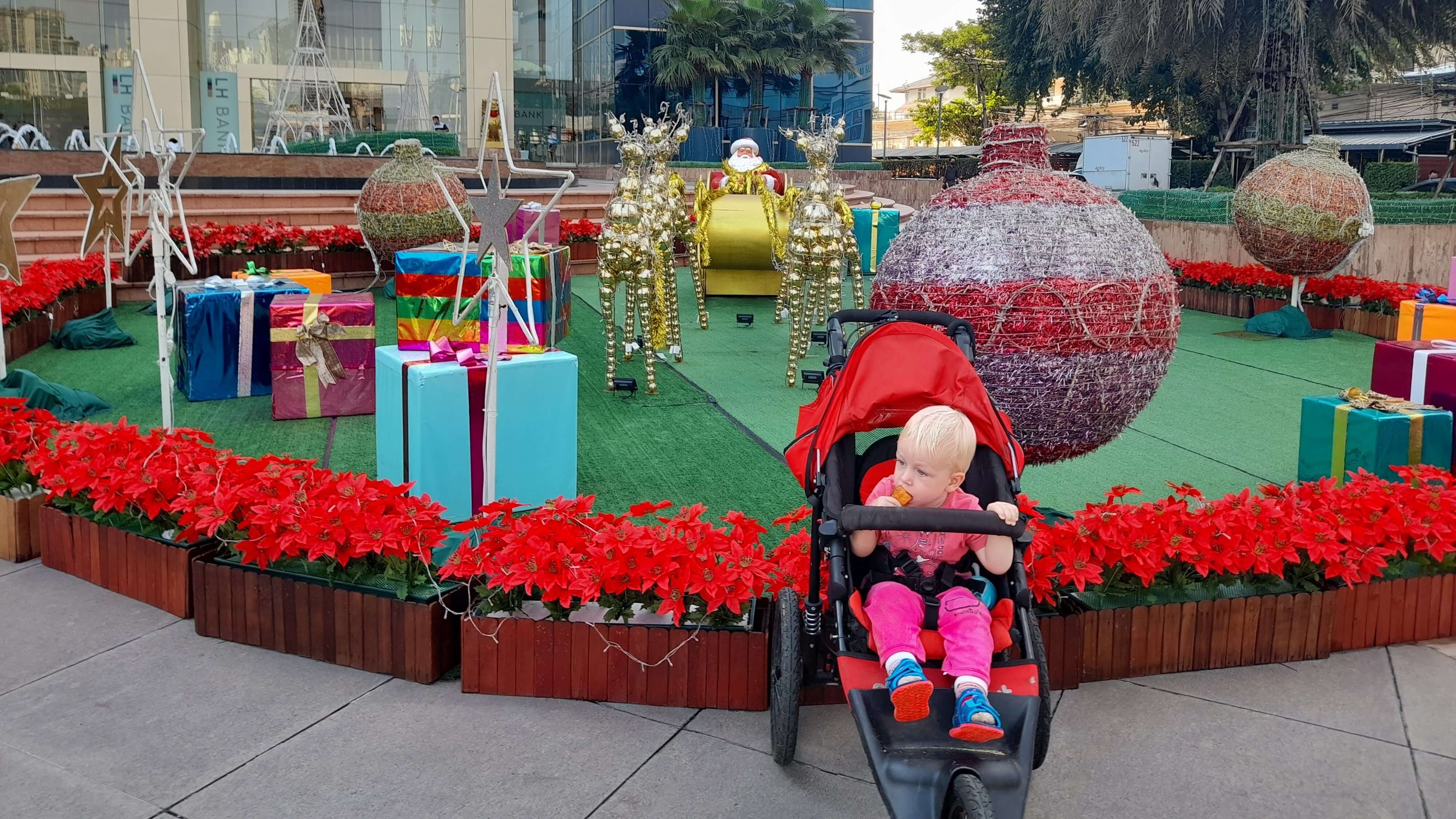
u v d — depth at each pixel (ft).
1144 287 16.01
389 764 11.60
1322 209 37.70
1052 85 138.41
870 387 12.38
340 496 14.24
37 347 33.01
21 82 97.71
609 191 64.59
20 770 11.34
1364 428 18.78
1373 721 12.84
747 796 11.14
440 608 13.56
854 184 104.68
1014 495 11.81
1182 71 93.66
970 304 15.70
